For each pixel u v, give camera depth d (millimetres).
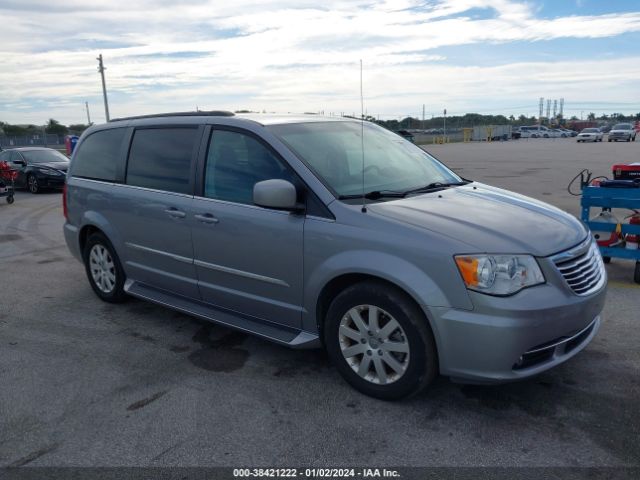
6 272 6906
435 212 3408
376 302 3297
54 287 6180
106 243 5309
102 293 5543
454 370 3104
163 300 4766
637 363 3854
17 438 3166
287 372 3900
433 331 3115
